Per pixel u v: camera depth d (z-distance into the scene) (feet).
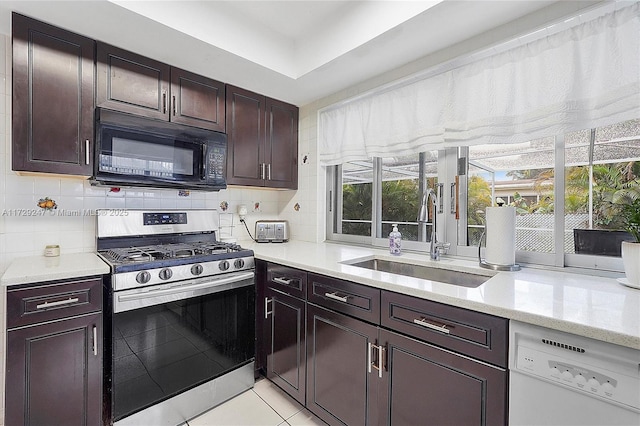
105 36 5.17
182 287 5.27
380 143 6.76
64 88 4.99
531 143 5.03
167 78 6.11
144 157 5.72
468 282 5.03
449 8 4.42
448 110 5.58
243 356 6.25
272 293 6.21
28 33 4.67
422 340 3.87
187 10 5.11
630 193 4.15
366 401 4.51
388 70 6.37
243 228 8.59
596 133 4.40
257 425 5.33
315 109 8.23
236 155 7.24
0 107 5.20
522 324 3.06
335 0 5.41
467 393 3.46
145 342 4.92
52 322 4.25
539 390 2.96
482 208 5.62
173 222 6.96
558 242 4.70
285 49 6.57
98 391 4.60
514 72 4.84
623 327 2.58
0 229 5.26
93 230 6.15
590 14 4.12
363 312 4.53
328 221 8.40
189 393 5.43
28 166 4.69
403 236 6.97
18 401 4.04
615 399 2.56
